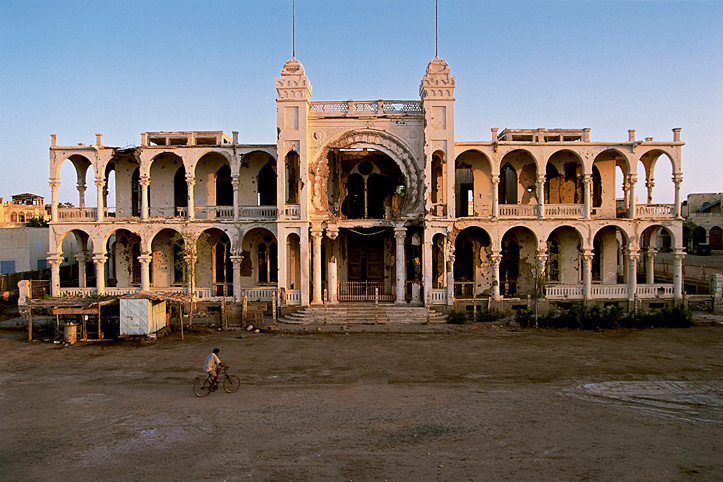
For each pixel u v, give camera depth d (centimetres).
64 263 4641
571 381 1700
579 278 3234
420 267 3120
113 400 1518
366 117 2923
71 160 3281
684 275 3691
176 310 2719
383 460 1062
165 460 1074
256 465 1042
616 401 1486
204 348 2228
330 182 3164
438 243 3197
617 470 1010
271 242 3269
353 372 1838
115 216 3281
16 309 3294
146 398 1538
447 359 2011
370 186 3262
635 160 3028
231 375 1789
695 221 6569
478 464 1038
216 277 3297
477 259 3247
